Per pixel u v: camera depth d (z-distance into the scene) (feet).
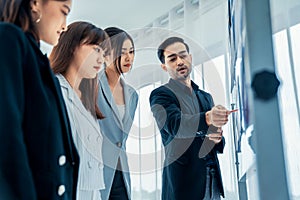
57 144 2.17
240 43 2.70
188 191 4.32
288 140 3.92
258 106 1.86
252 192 3.00
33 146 2.07
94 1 7.09
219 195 4.43
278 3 4.57
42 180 2.06
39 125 2.10
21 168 1.83
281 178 1.80
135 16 7.62
